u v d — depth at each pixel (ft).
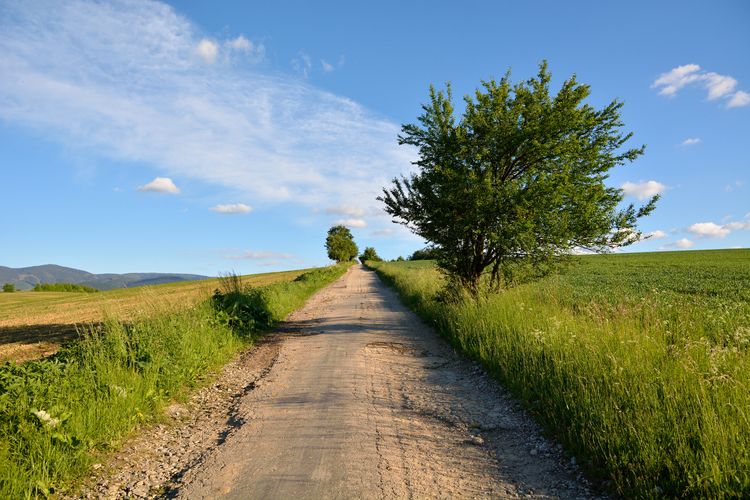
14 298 141.08
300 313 50.16
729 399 11.64
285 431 14.49
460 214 33.86
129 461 12.51
